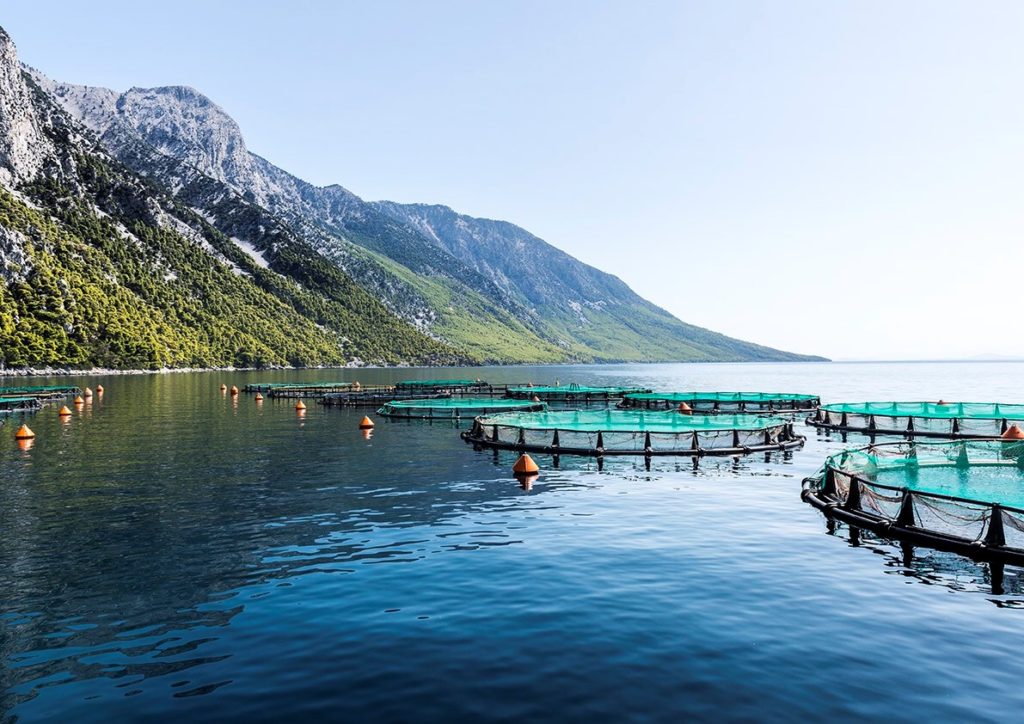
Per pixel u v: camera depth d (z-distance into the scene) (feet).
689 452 131.64
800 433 180.34
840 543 68.85
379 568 60.13
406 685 37.99
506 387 364.17
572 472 114.01
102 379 507.30
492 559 62.80
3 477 108.58
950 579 57.57
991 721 34.27
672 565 61.05
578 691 37.17
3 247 643.86
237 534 72.33
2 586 55.47
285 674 39.52
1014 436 151.02
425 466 120.67
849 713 34.91
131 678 39.17
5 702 36.52
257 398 320.29
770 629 46.16
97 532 73.10
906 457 113.29
